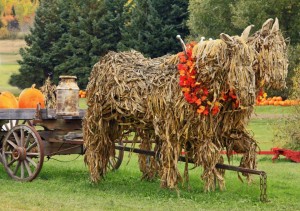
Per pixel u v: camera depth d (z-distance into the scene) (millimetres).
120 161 14297
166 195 10766
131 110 11039
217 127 10578
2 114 13023
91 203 10055
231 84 9945
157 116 10719
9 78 53750
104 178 12609
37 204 9906
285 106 32000
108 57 11695
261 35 10297
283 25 38750
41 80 53312
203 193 10797
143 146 12578
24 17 57875
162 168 10922
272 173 14141
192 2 42844
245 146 11125
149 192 11125
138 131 12008
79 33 52125
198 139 10523
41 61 52219
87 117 11977
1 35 56438
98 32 52031
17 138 12836
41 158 12422
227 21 41844
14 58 55844
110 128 11984
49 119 13008
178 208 9656
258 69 10219
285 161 16719
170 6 50000
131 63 11500
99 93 11594
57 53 51906
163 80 10734
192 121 10406
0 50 56000
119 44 49969
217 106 10297
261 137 22812
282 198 10836
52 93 15531
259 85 10305
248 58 9914
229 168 10758
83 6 53062
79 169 14734
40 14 53750
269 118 28734
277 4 37438
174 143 10656
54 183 12344
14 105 14797
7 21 57406
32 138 13109
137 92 11031
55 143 13070
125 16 52531
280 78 10219
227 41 9977
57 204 9891
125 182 12562
